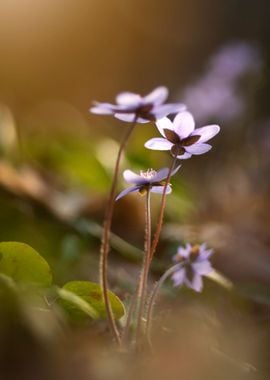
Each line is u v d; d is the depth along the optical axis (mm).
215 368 326
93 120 1413
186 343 335
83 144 727
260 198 847
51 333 292
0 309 289
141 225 588
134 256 490
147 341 314
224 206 815
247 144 947
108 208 304
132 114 290
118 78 1748
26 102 1572
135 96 285
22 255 313
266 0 1687
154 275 465
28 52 1613
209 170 976
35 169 690
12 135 677
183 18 1778
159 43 1781
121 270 468
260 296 440
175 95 1727
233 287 421
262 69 912
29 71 1614
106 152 713
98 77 1719
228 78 917
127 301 378
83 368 291
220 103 922
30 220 511
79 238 500
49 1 1626
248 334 388
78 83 1693
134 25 1749
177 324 362
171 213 634
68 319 318
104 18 1724
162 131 309
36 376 285
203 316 389
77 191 669
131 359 305
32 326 289
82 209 588
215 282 418
